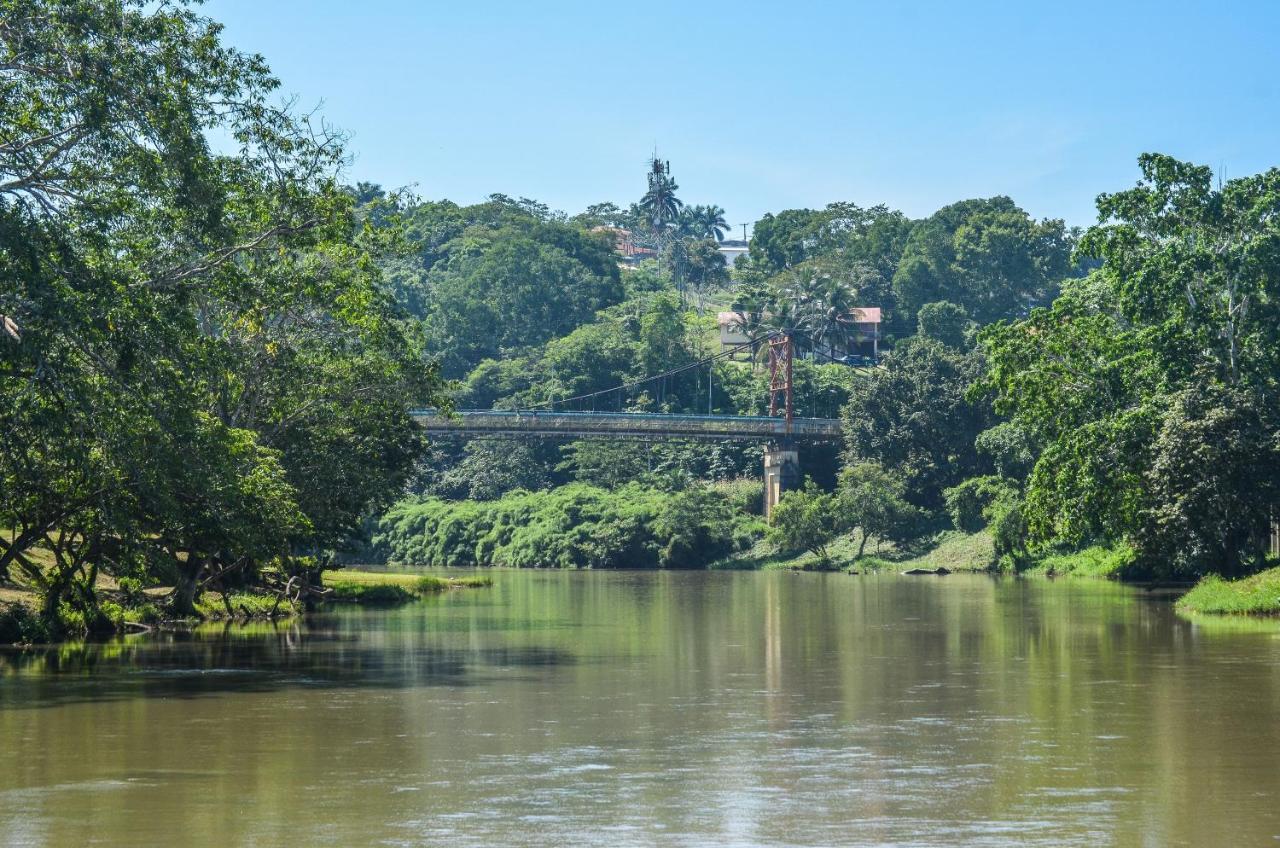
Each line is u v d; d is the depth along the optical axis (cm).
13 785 2123
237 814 1922
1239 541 7075
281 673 3669
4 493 4369
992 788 2109
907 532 13588
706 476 17125
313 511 6469
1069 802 2003
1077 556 11200
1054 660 3997
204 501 4725
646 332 19288
